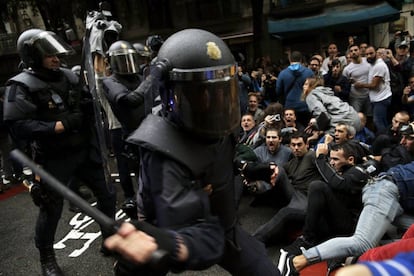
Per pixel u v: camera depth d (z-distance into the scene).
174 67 1.22
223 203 1.47
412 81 5.58
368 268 0.67
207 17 15.09
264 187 3.41
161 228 1.13
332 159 2.82
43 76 2.46
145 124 1.32
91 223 3.79
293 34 13.75
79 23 13.33
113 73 3.24
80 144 2.58
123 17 15.84
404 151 3.03
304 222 3.03
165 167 1.23
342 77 5.78
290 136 3.79
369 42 13.86
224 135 1.28
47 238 2.60
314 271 2.70
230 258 1.60
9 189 5.21
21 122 2.39
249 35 14.44
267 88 6.68
